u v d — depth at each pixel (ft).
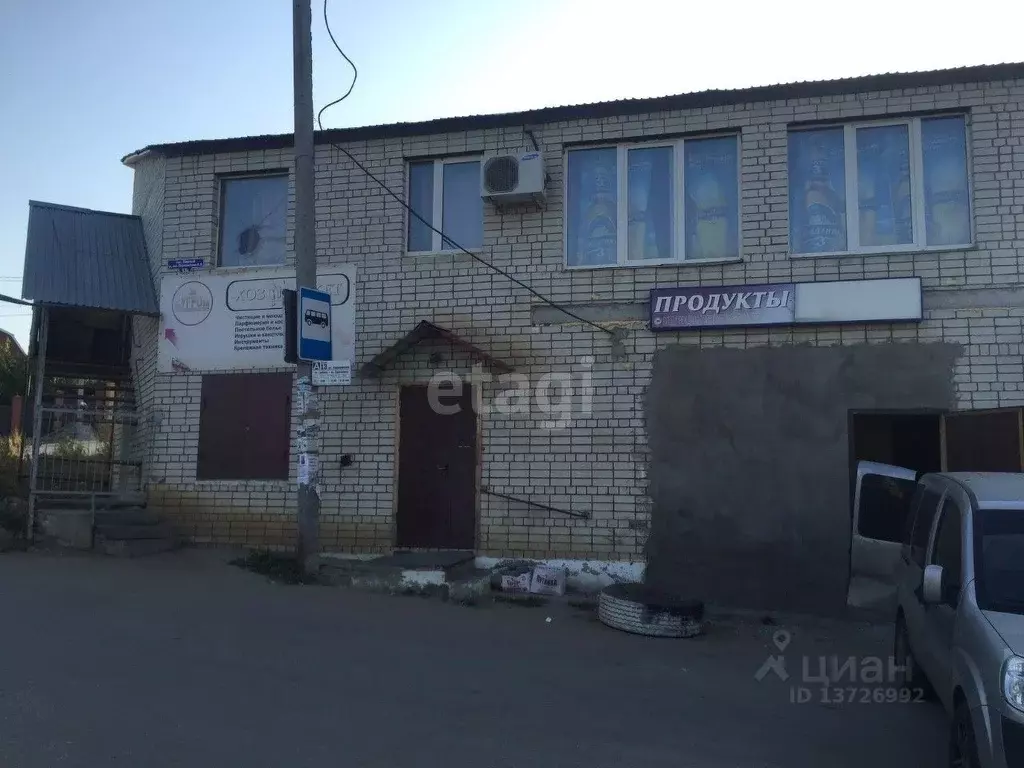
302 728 16.88
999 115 31.55
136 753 15.10
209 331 37.68
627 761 16.21
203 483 36.86
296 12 32.63
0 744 15.12
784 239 32.73
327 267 36.76
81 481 38.52
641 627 26.81
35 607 25.23
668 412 33.14
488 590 31.04
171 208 38.68
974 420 30.91
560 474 33.78
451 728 17.46
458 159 36.63
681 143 34.47
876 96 32.55
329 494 35.63
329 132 36.76
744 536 32.04
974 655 14.39
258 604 27.58
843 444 31.58
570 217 35.29
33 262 37.32
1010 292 30.81
